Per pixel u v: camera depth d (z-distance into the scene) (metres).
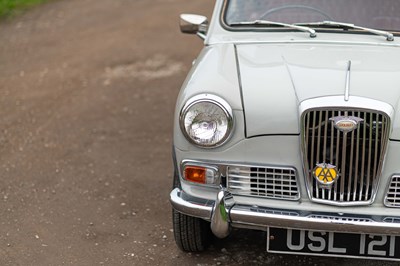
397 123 4.01
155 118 7.70
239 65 4.47
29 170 6.36
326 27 5.11
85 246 5.02
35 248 4.98
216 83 4.24
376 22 5.13
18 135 7.25
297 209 4.12
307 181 4.09
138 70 9.45
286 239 4.20
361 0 5.24
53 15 12.88
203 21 5.56
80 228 5.28
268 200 4.18
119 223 5.36
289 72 4.34
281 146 4.10
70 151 6.80
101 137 7.15
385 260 4.50
